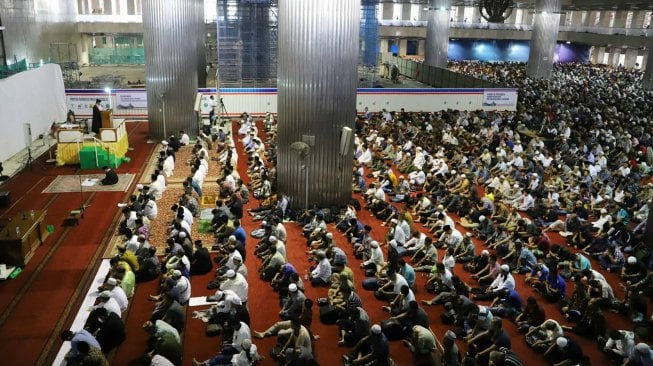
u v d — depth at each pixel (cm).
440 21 3878
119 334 727
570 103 2691
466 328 788
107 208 1255
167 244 1020
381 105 2584
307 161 1240
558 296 904
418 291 930
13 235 941
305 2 1148
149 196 1181
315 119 1212
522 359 750
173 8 1809
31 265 962
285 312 802
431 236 1165
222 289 825
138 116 2300
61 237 1085
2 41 2052
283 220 1224
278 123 1265
